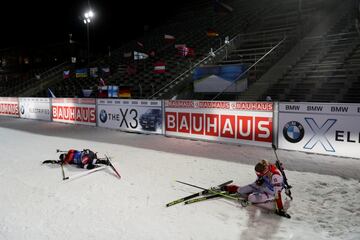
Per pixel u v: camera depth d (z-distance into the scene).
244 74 14.65
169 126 11.45
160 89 17.88
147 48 27.42
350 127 7.55
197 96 17.45
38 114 18.08
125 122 13.08
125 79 22.17
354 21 17.08
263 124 9.01
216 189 5.64
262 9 26.27
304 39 17.23
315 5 22.11
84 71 25.23
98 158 8.30
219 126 10.01
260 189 5.20
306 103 8.15
